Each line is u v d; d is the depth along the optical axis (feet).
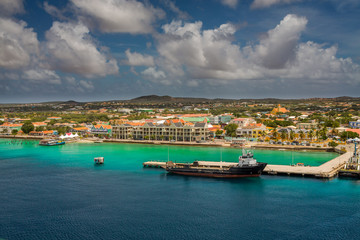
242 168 489.67
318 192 415.44
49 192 426.51
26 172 543.80
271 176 501.97
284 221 329.11
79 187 449.48
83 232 307.58
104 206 372.99
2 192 427.74
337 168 526.98
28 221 332.80
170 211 357.61
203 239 293.84
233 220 332.60
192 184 464.65
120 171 550.77
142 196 408.87
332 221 327.67
